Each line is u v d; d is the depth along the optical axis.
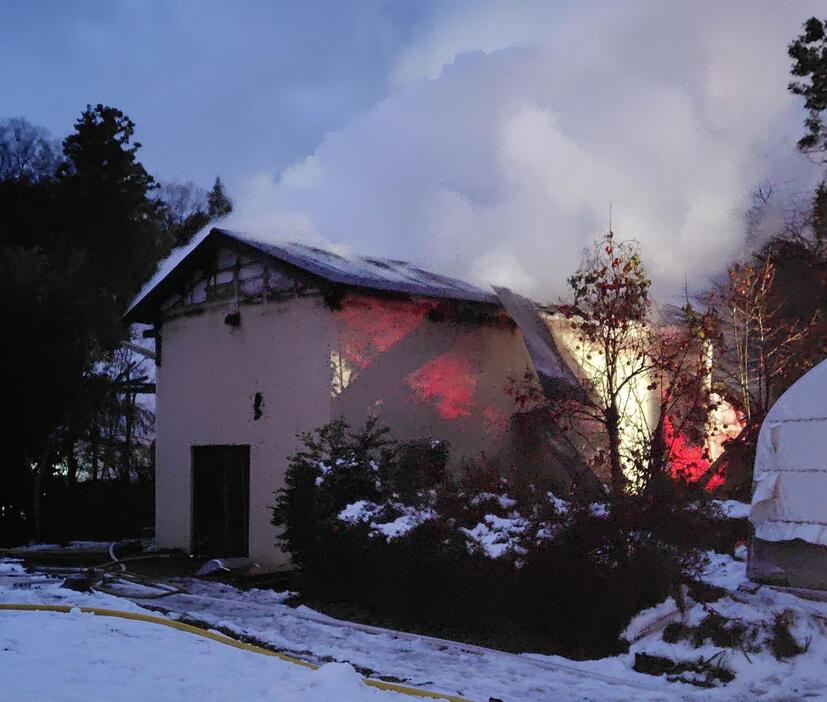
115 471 27.56
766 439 8.34
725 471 14.11
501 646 8.34
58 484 21.95
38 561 15.19
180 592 11.28
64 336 20.45
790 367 14.67
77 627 8.16
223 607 10.36
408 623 9.31
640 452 14.05
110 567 13.52
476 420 15.27
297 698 5.93
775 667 6.91
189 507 15.85
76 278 21.73
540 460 15.99
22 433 20.09
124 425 27.66
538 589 8.20
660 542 8.16
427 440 12.09
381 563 9.60
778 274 17.33
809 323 15.53
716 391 14.75
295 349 14.08
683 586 8.04
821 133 18.86
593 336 14.27
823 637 7.18
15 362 19.70
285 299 14.33
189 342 16.17
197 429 15.79
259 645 8.23
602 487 12.50
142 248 26.73
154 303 16.72
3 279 19.98
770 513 8.22
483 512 9.66
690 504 9.12
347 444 11.80
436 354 14.90
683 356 14.91
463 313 15.32
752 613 7.45
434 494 10.30
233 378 15.16
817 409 8.04
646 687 6.88
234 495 15.13
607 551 7.97
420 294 14.20
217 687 6.15
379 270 15.54
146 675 6.45
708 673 7.01
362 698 6.04
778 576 8.16
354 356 13.74
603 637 7.84
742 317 15.60
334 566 10.21
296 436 13.31
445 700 6.25
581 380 15.26
